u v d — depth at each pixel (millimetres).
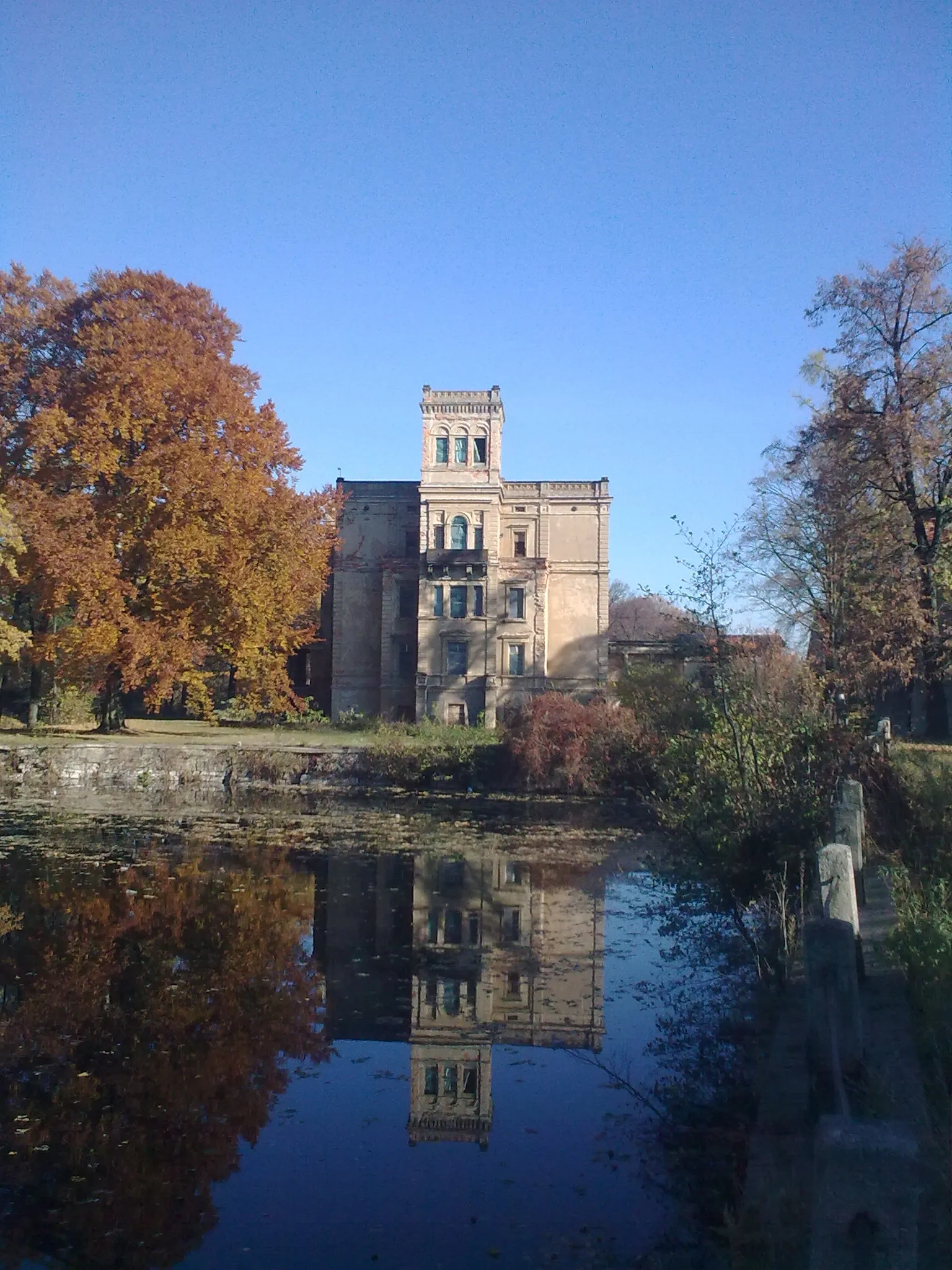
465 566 54656
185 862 21344
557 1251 6824
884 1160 3279
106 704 42625
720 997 12180
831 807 12453
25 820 27562
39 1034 11078
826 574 31188
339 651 58344
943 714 31016
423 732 39562
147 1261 6773
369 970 13781
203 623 37531
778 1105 6668
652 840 25406
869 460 30531
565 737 35375
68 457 35344
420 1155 8352
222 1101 9484
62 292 38844
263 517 38125
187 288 39656
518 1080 9891
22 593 40406
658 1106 9164
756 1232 5523
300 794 35188
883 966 8219
